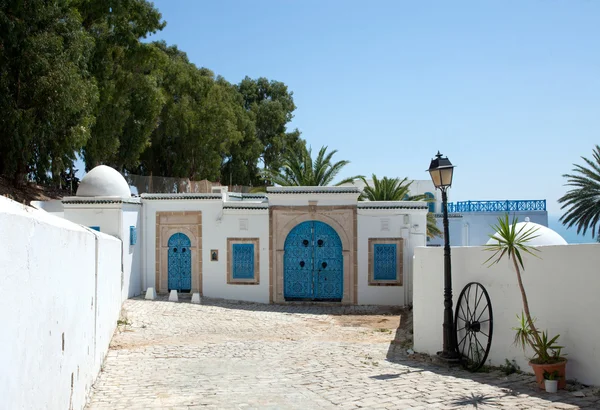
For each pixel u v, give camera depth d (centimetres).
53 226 414
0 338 276
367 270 1877
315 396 681
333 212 1884
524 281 762
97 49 2384
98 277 783
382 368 870
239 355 1012
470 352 859
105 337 930
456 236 3369
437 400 629
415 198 2594
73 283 517
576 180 2555
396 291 1864
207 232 1912
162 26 2628
